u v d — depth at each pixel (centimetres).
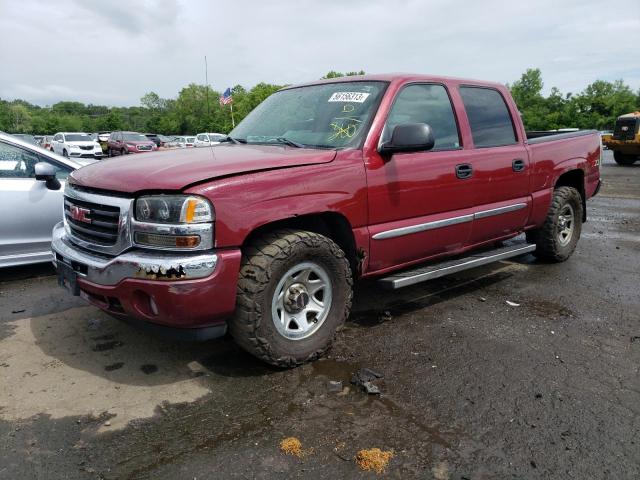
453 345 377
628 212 998
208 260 283
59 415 283
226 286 292
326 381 323
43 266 566
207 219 284
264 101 487
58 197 525
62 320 413
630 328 414
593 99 8075
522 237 643
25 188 507
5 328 396
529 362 352
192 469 241
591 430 276
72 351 359
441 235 422
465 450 257
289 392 309
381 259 383
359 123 377
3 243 500
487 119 478
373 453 252
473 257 468
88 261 310
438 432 272
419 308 454
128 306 295
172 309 282
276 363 323
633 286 522
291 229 331
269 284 308
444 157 415
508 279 542
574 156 576
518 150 493
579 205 600
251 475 238
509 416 288
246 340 311
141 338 381
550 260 595
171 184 283
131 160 349
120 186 301
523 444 263
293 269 322
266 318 312
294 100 442
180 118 9981
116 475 236
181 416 283
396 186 378
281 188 312
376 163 366
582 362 354
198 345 372
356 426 276
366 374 329
